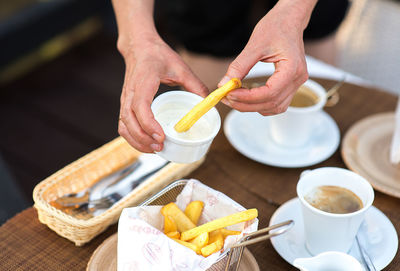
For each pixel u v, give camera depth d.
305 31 1.61
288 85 0.78
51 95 2.41
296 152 1.04
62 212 0.80
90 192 0.90
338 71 1.30
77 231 0.80
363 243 0.80
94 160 0.95
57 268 0.79
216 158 1.03
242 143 1.05
